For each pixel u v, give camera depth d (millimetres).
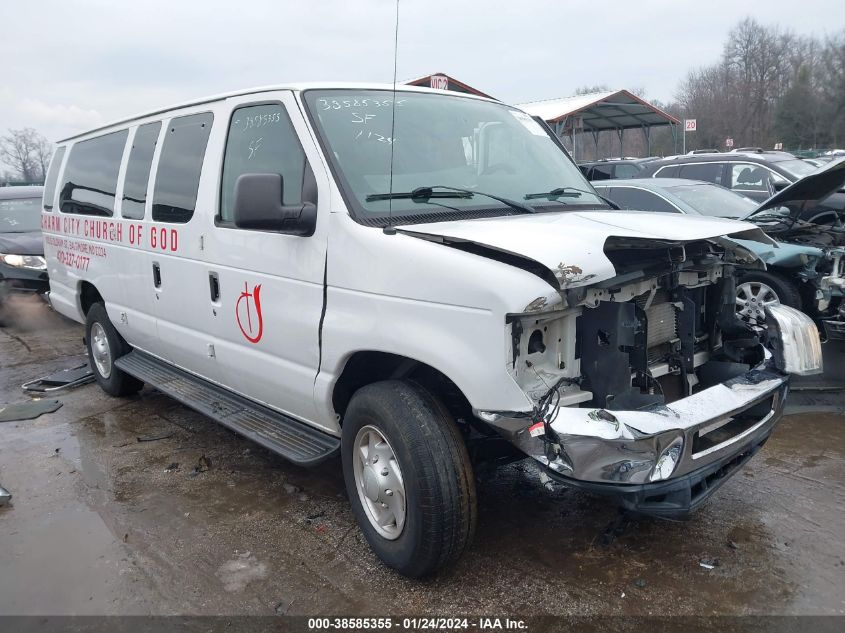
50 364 7695
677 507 2811
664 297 3391
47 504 4242
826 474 4254
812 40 56062
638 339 3113
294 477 4492
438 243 2955
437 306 2863
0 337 9148
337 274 3301
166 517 4012
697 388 3701
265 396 4059
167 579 3389
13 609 3199
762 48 59125
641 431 2668
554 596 3135
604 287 2809
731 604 3039
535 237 2830
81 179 6160
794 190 6164
